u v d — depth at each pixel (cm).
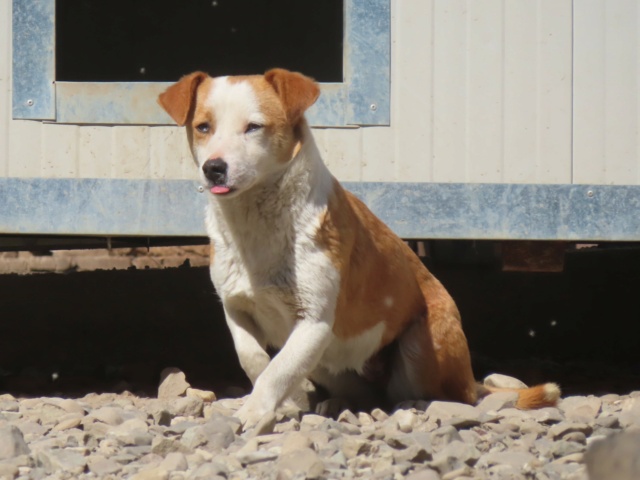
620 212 1041
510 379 1005
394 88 1048
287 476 617
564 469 661
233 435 741
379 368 924
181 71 2159
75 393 1042
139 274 1634
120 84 1051
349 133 1052
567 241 1063
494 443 736
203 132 821
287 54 2172
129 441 721
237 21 2172
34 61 1051
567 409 878
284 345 862
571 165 1045
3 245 1447
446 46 1045
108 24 2047
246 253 823
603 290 1475
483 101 1046
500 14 1044
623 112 1041
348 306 855
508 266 1093
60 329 1331
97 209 1052
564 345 1354
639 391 1044
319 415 848
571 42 1041
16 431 704
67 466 650
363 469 656
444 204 1048
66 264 2178
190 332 1343
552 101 1045
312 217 814
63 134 1057
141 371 1128
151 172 1055
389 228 985
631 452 474
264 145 802
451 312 912
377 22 1041
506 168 1048
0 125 1059
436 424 796
